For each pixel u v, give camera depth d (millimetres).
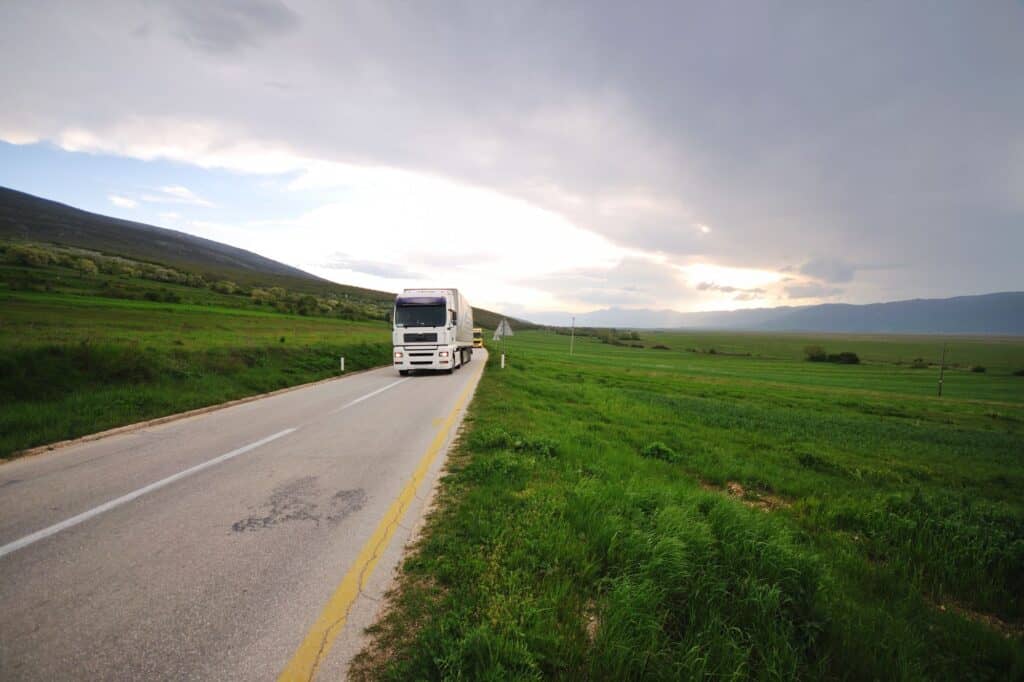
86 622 2996
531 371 26766
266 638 2871
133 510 5027
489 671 2371
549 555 3721
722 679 2572
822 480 8211
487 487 5586
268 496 5523
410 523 4707
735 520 4477
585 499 4941
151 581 3531
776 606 3146
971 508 5754
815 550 4703
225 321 50469
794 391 34438
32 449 7559
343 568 3764
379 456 7434
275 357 21781
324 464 6953
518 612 2918
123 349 13648
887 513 5773
